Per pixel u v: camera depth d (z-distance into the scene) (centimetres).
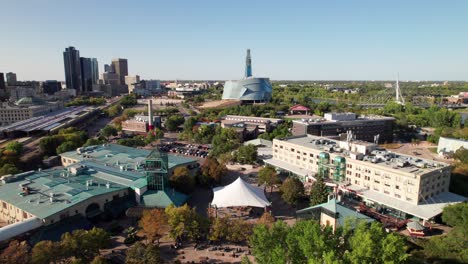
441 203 13962
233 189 14738
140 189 14712
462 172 17400
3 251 10419
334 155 17312
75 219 12662
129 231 12262
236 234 11475
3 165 19050
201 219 12050
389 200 14412
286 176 19825
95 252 10125
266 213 12850
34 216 12069
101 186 14800
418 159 16150
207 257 10912
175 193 15462
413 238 11769
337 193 15150
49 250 9294
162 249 11494
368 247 6806
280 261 7288
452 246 8944
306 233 7775
